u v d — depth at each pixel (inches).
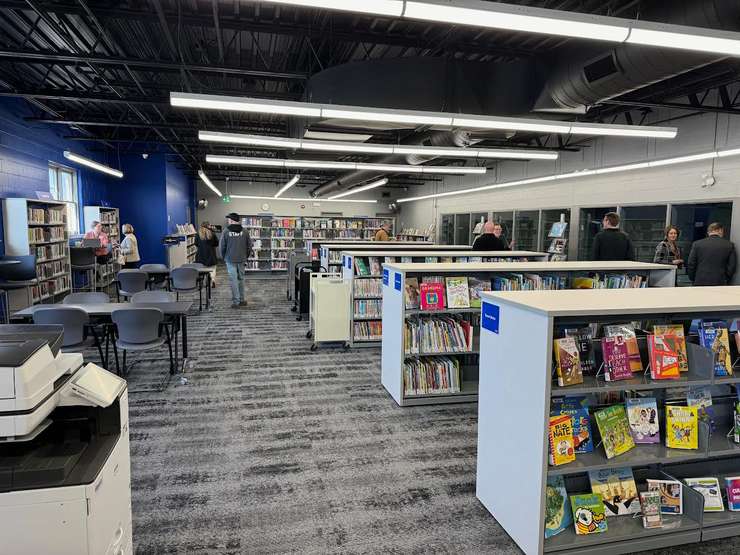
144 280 284.2
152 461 121.7
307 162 350.9
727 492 98.7
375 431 142.4
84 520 56.6
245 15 197.6
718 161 278.1
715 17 122.4
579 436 91.4
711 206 285.9
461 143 275.3
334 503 104.5
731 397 105.9
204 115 365.4
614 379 90.6
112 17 187.3
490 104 206.2
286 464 121.5
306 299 315.3
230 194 828.6
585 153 387.5
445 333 162.1
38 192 324.8
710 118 282.4
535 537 84.8
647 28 117.6
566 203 412.2
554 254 414.6
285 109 183.6
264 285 498.6
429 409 160.4
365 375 196.7
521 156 303.4
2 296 260.1
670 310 88.4
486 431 102.4
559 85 180.1
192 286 319.3
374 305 242.2
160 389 176.6
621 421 94.0
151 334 173.8
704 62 136.0
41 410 59.0
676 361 93.2
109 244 424.8
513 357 91.7
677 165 305.3
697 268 247.6
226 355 225.1
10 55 198.2
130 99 262.4
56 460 58.9
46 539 56.0
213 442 133.3
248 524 96.5
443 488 111.5
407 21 197.6
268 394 172.9
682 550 91.2
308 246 444.1
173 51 212.8
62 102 336.2
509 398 93.4
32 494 55.0
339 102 208.1
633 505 94.0
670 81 236.5
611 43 154.1
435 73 203.0
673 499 95.5
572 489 97.3
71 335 166.7
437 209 695.1
